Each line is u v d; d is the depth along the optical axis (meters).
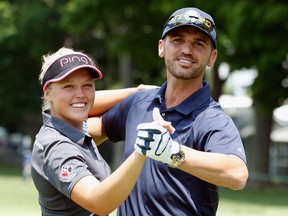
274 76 21.45
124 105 4.46
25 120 36.97
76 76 3.85
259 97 22.56
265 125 25.59
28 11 29.48
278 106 22.77
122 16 24.58
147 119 4.21
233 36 20.14
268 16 19.45
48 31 29.78
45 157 3.70
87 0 23.81
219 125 3.86
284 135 36.41
